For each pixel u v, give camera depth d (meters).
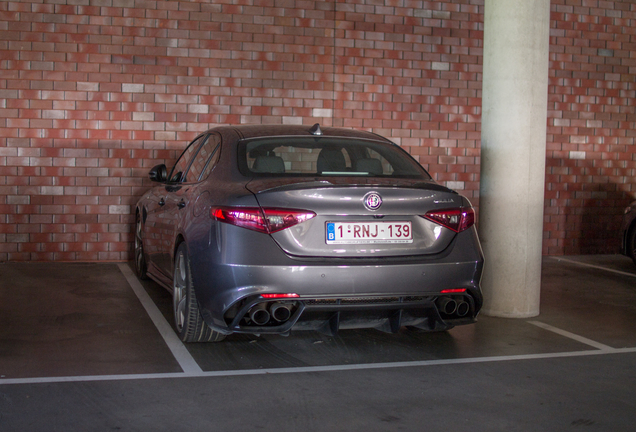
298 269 3.63
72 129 7.85
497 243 5.32
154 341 4.36
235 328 3.71
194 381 3.52
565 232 9.41
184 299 4.25
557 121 9.30
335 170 4.23
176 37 8.02
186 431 2.83
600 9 9.37
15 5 7.68
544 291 6.55
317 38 8.41
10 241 7.80
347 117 8.55
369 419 3.00
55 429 2.81
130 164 7.99
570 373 3.78
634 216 7.86
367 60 8.57
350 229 3.76
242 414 3.04
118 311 5.28
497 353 4.21
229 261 3.65
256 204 3.67
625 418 3.07
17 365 3.76
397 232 3.84
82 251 7.95
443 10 8.77
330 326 3.88
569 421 3.02
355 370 3.77
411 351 4.22
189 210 4.24
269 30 8.26
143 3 7.92
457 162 8.91
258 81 8.26
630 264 8.53
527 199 5.29
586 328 4.98
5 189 7.75
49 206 7.86
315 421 2.96
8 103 7.71
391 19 8.62
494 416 3.07
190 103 8.09
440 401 3.27
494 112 5.30
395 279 3.77
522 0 5.20
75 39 7.80
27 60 7.73
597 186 9.48
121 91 7.93
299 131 4.62
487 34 5.35
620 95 9.51
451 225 3.96
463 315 4.11
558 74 9.28
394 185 3.86
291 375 3.65
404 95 8.70
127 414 3.01
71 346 4.21
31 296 5.84
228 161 4.21
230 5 8.13
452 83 8.84
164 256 5.12
